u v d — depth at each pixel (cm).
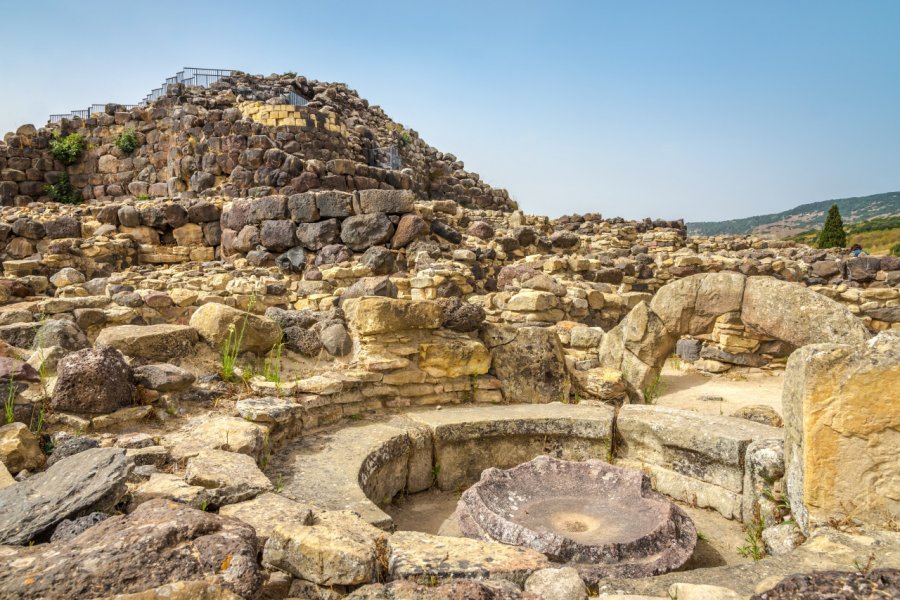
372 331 639
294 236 1305
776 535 415
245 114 2097
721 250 1958
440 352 669
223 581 241
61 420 445
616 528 440
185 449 422
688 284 739
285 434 521
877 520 353
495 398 686
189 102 2269
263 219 1338
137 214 1480
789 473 424
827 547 331
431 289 1014
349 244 1264
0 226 1380
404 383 650
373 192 1284
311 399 557
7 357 470
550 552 394
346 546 287
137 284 1070
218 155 1931
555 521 457
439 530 502
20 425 395
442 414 618
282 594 281
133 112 2341
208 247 1497
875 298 1225
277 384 563
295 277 1291
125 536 257
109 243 1373
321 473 452
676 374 903
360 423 586
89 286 1048
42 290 1055
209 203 1499
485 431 596
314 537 292
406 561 305
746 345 855
